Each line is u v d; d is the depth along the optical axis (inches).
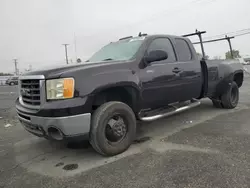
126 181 103.8
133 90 144.6
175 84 171.6
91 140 128.4
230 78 233.3
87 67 126.0
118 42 186.5
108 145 130.6
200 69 197.9
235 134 158.9
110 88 134.0
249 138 149.4
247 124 183.2
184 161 119.6
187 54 191.9
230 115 217.6
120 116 137.6
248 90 428.1
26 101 134.0
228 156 122.8
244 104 273.9
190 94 191.3
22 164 132.0
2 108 352.8
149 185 99.0
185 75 180.2
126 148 139.6
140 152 136.6
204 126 183.8
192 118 212.8
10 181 111.5
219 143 142.9
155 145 146.9
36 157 141.6
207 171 107.4
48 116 116.1
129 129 141.2
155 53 149.8
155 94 158.6
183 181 100.1
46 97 119.4
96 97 133.1
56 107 114.1
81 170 118.8
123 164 121.6
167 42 177.9
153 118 158.9
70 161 131.6
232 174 103.6
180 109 179.5
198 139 152.9
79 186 102.9
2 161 137.6
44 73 121.1
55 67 127.8
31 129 133.4
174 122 201.8
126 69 140.6
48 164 129.8
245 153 125.8
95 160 130.0
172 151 134.6
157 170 112.0
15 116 281.1
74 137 121.5
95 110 130.5
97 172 114.7
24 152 151.5
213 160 118.6
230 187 93.5
